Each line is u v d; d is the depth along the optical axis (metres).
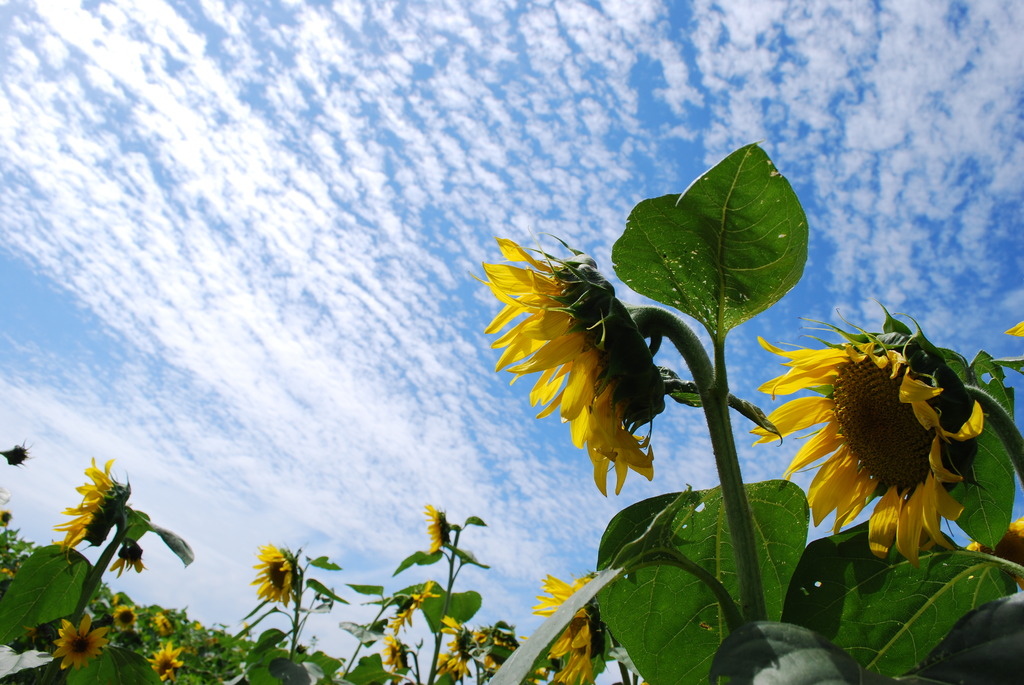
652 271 0.68
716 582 0.57
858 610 0.70
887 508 0.74
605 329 0.66
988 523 0.78
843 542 0.72
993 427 0.68
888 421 0.74
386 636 2.88
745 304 0.66
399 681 2.63
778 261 0.62
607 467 0.71
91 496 1.92
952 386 0.68
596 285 0.68
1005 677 0.40
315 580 2.67
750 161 0.59
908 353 0.72
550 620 0.52
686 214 0.63
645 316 0.69
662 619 0.72
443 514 2.86
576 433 0.73
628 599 0.72
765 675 0.40
